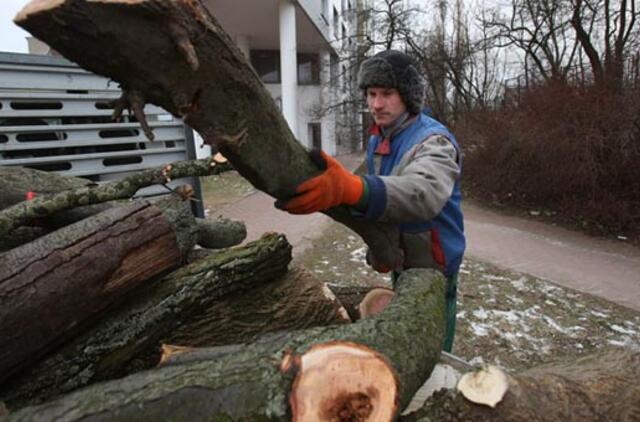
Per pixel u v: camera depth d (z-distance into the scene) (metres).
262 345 1.29
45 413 1.09
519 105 8.85
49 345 1.40
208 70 1.00
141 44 0.88
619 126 6.93
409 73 1.79
